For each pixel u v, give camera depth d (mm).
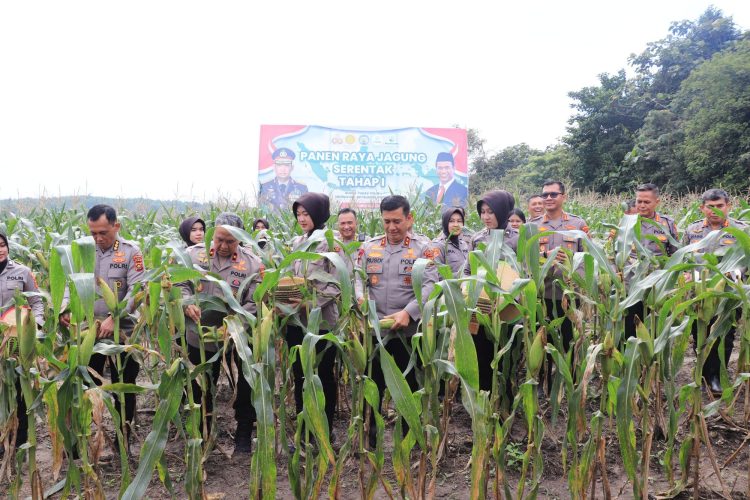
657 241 3510
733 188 22016
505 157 47688
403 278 3855
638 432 4004
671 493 3131
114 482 3537
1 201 9898
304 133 22422
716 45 31547
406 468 2688
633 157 27234
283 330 3740
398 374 2496
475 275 2805
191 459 2689
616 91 30516
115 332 2770
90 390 2449
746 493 3209
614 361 2850
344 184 22344
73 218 6977
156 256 3066
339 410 4742
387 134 22500
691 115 26281
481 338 4059
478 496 2461
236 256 3814
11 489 2662
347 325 3197
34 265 5902
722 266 2838
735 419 4254
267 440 2424
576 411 2662
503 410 3385
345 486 3539
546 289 4609
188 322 3326
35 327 2543
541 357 2619
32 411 2566
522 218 5652
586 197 14406
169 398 2492
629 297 2834
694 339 5168
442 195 20906
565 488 3426
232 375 3369
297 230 7258
